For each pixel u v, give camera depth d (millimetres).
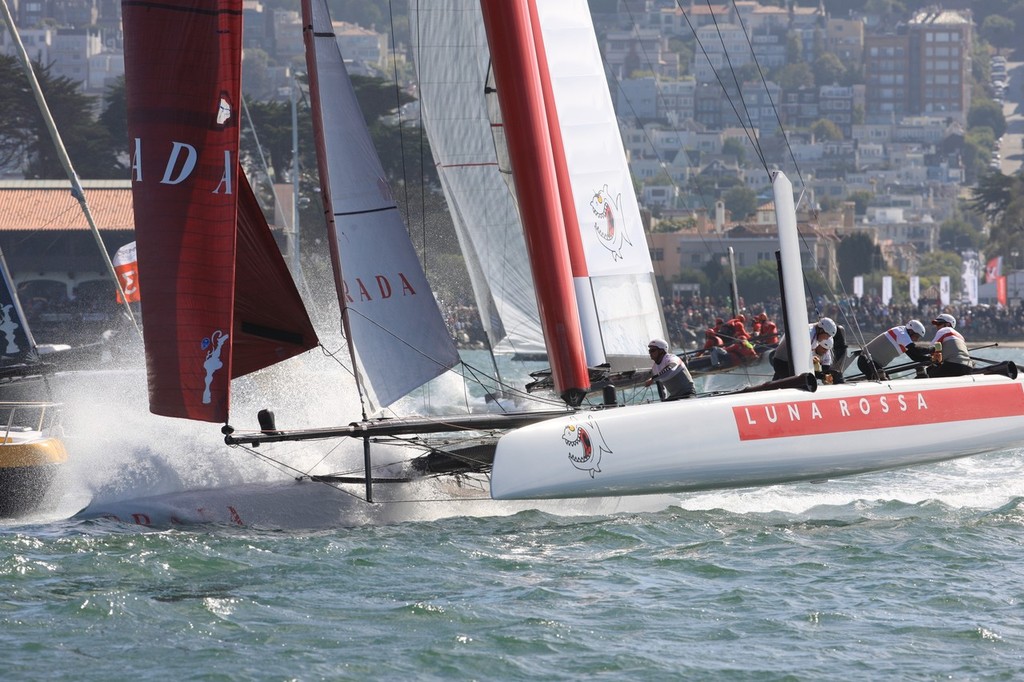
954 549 43281
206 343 43219
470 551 42094
